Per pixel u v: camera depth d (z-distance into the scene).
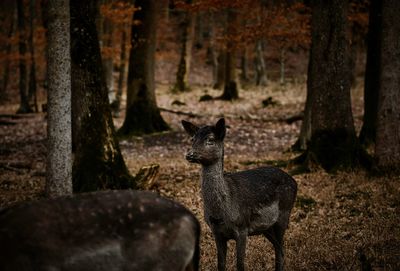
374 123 16.23
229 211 5.99
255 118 25.20
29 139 21.06
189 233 4.21
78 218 3.89
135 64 21.84
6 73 36.28
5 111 30.89
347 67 12.97
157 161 15.94
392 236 7.80
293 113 26.23
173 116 25.75
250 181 6.48
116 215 3.98
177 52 49.94
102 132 11.56
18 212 3.82
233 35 20.45
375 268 6.52
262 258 7.50
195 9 18.27
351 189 11.02
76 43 11.36
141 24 21.67
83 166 11.34
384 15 12.00
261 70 39.34
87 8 11.35
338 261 7.05
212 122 24.34
